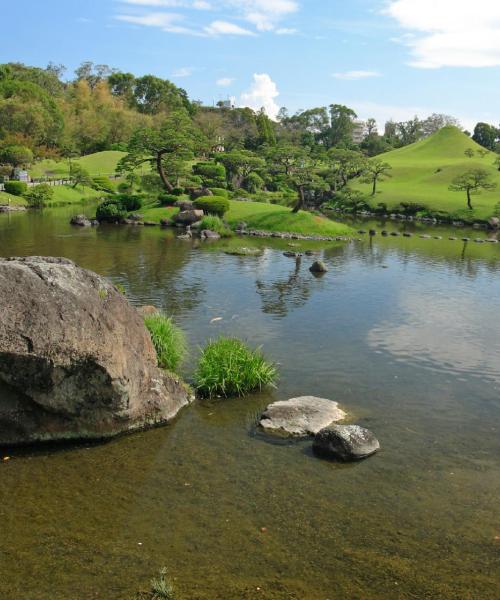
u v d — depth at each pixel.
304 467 10.15
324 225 49.03
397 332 19.42
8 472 9.63
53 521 8.25
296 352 16.84
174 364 14.27
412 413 12.78
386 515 8.72
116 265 30.36
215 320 20.05
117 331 10.89
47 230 43.94
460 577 7.36
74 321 10.12
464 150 119.25
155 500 8.90
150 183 78.00
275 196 84.62
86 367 10.23
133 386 11.02
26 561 7.32
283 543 7.91
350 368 15.63
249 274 29.39
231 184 78.00
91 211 60.41
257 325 19.64
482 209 69.31
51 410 10.38
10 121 82.44
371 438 10.84
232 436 11.28
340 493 9.30
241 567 7.37
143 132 59.38
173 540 7.89
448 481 9.84
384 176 99.75
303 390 13.92
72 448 10.58
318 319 20.83
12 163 76.38
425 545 8.00
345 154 81.88
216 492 9.20
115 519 8.34
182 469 9.92
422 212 73.12
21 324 9.70
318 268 30.92
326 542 7.98
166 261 32.19
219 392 13.42
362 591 7.03
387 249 41.59
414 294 25.92
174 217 50.03
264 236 46.06
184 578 7.12
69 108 110.06
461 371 15.70
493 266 34.91
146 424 11.48
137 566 7.31
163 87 148.12
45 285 10.23
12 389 10.13
